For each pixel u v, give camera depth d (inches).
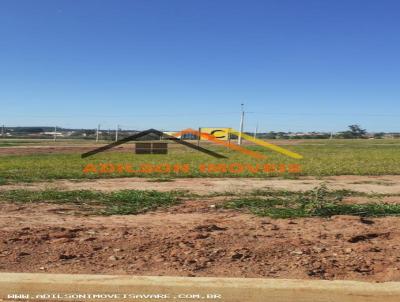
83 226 316.5
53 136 3186.5
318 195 398.6
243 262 235.3
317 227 316.2
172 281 203.6
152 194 476.7
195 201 446.9
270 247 260.8
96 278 206.7
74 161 1010.7
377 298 196.7
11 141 2502.5
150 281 203.6
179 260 236.4
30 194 476.7
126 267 225.6
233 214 374.0
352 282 204.1
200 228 307.9
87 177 683.4
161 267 226.2
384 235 295.9
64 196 461.1
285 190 543.8
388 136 3951.8
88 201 436.1
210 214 374.0
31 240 269.9
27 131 3828.7
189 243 267.0
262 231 302.5
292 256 245.1
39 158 1118.4
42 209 393.4
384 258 243.0
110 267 225.5
